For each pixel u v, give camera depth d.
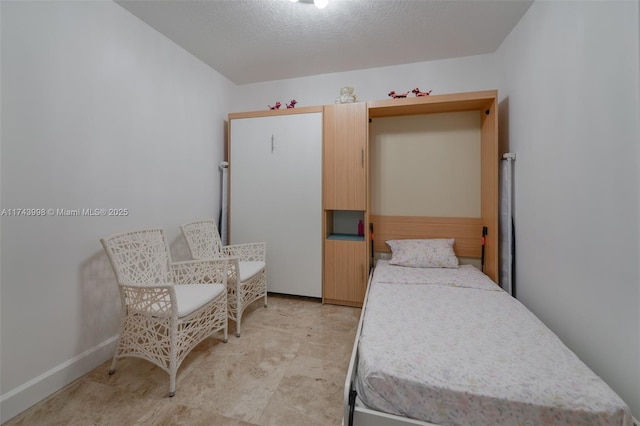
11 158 1.30
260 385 1.50
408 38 2.23
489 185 2.32
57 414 1.30
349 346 1.89
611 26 1.16
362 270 2.54
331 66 2.73
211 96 2.76
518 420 0.87
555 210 1.59
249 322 2.25
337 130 2.55
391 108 2.48
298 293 2.71
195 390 1.46
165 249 2.01
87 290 1.64
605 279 1.22
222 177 2.93
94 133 1.67
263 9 1.89
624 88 1.10
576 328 1.42
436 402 0.94
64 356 1.52
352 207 2.54
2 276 1.28
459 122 2.58
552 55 1.60
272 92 3.08
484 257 2.50
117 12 1.81
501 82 2.33
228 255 2.58
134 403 1.37
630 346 1.09
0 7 1.26
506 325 1.36
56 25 1.47
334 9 1.88
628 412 0.82
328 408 1.33
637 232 1.06
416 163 2.70
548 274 1.67
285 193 2.70
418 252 2.47
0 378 1.27
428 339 1.22
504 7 1.86
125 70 1.87
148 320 1.50
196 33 2.16
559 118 1.54
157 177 2.14
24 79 1.34
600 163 1.24
